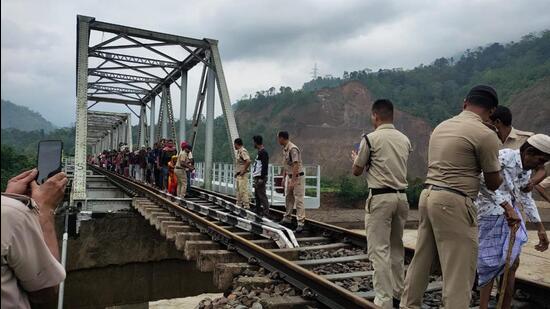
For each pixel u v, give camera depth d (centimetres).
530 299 413
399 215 414
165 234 834
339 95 10588
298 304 393
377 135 413
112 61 1869
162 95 2319
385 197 400
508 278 373
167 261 1348
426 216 328
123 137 3912
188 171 1298
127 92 2755
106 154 3378
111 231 1276
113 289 1281
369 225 411
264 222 779
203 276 1388
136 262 1305
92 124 4666
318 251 639
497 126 401
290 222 854
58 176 194
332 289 376
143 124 2991
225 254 560
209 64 1664
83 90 1428
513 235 337
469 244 304
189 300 1136
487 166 304
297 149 798
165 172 1478
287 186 833
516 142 409
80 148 1355
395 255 424
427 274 338
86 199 1266
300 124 9356
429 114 9181
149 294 1316
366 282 490
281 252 585
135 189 1505
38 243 152
